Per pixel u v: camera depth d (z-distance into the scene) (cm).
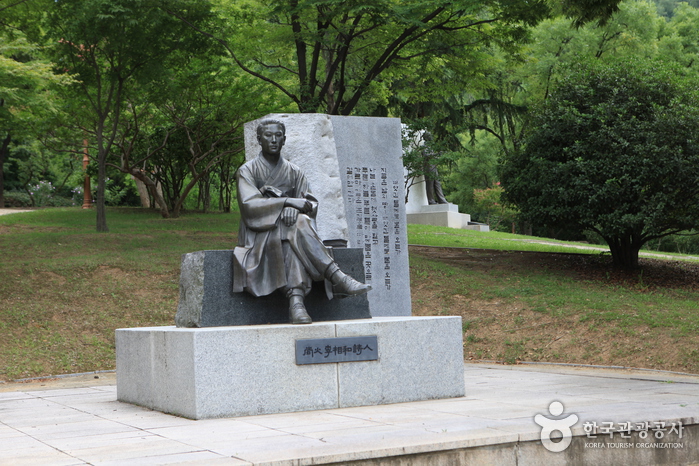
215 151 2641
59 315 1235
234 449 445
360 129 1185
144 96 2219
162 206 2434
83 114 2198
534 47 2731
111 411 697
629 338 1052
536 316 1226
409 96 2141
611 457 495
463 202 3997
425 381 704
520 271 1633
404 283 1189
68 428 577
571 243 2719
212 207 3812
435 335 716
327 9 1641
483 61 1883
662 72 1527
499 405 630
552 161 1627
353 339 673
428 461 444
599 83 1574
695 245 3397
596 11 1066
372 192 1181
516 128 3531
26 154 3653
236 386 627
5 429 580
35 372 1035
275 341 645
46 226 2136
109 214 2539
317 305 723
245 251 695
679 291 1432
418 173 2139
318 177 1030
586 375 900
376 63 1802
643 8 2619
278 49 2061
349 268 749
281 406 641
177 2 1723
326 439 471
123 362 790
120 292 1366
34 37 1859
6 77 1625
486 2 1538
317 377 657
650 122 1481
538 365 1049
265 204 692
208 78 2202
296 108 2311
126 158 2297
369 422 550
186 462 404
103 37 1806
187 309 714
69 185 3897
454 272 1569
